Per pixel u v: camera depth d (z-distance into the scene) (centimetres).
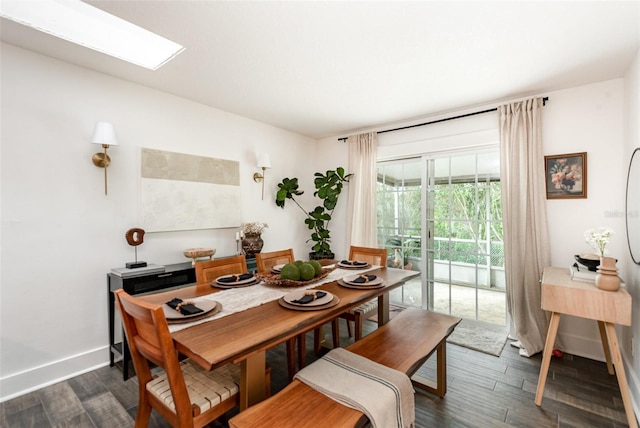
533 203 276
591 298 178
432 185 364
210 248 324
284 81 264
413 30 187
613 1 159
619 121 247
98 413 187
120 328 254
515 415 183
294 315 148
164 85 273
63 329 228
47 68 221
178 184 296
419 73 246
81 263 237
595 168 256
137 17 175
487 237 325
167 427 172
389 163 404
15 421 180
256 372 136
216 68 239
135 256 268
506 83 263
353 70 241
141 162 270
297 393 129
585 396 202
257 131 379
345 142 441
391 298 404
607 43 199
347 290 193
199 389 135
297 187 413
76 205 235
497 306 319
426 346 176
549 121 278
